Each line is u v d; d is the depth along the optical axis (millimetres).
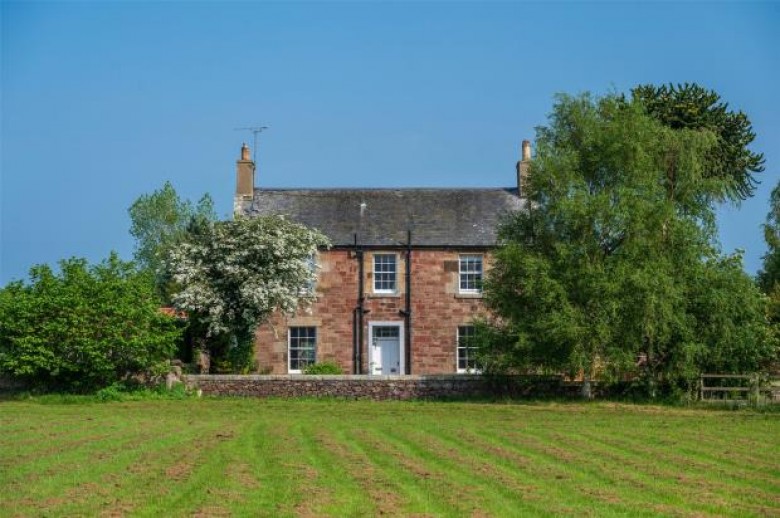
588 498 13445
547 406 31031
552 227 33969
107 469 15672
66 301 32219
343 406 30734
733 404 31266
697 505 12961
